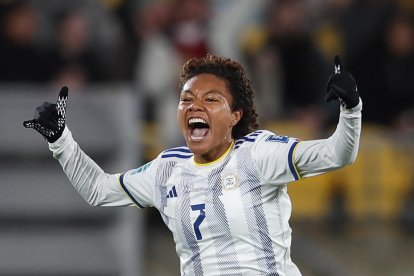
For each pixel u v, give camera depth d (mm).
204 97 18625
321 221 36688
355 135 17672
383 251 36156
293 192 36844
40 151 36750
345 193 36812
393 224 36656
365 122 37656
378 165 36719
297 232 36562
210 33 38094
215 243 18516
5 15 37406
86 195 19938
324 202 36750
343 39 37406
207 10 38344
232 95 18875
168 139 36219
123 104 37000
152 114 37844
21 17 37344
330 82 17609
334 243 36438
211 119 18562
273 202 18516
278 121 37688
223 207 18438
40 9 38094
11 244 35281
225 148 18875
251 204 18406
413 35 38031
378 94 37469
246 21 39844
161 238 36625
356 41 37188
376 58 37312
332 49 38000
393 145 36875
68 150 19703
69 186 36531
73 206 36062
